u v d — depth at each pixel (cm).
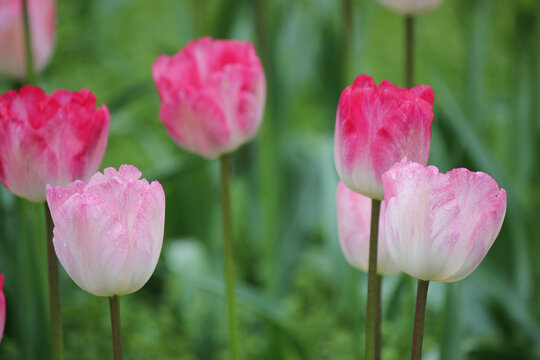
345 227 128
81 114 122
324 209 216
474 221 113
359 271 205
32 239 161
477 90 220
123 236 114
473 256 113
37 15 173
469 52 220
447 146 193
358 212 127
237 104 138
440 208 112
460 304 151
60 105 125
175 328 199
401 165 114
